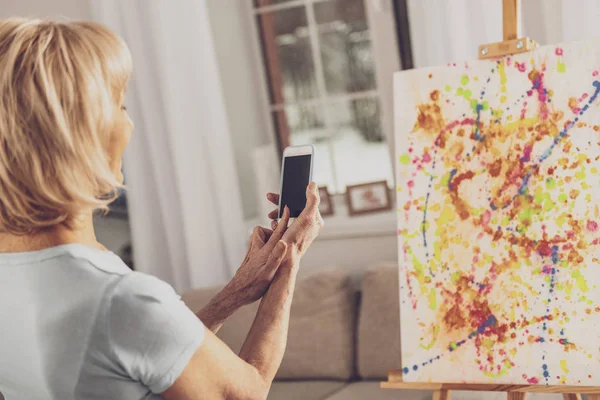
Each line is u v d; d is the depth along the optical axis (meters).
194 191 3.25
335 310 2.80
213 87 3.21
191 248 3.27
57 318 0.89
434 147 1.85
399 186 1.88
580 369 1.65
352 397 2.57
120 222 3.51
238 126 3.62
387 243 3.10
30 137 0.86
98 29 0.93
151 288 0.91
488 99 1.79
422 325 1.82
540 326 1.69
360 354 2.72
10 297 0.92
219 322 1.17
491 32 2.64
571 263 1.68
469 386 1.76
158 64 3.20
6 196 0.88
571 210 1.68
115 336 0.88
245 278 1.15
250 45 3.75
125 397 0.90
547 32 2.61
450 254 1.81
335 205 3.63
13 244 0.93
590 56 1.67
